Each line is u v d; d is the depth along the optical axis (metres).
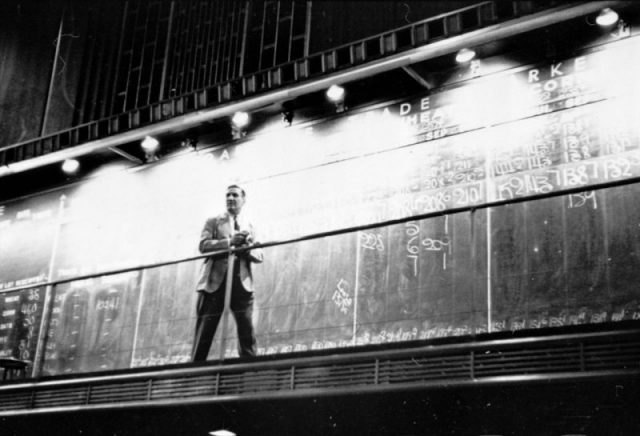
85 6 14.95
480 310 9.30
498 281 9.52
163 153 12.80
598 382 7.62
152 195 12.67
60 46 14.70
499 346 8.17
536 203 9.59
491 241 9.71
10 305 13.21
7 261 13.65
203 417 10.15
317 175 11.32
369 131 11.10
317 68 11.05
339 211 10.96
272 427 10.16
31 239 13.57
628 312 8.71
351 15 13.60
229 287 10.02
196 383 9.90
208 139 12.45
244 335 10.57
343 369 9.02
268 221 11.45
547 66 10.05
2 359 11.51
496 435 9.05
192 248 11.98
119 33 14.66
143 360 11.53
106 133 12.64
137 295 12.05
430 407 8.87
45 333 11.22
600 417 8.27
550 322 9.09
